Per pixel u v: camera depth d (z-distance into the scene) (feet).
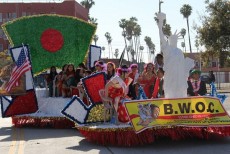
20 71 48.47
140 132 31.73
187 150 30.68
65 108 35.91
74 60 57.16
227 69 225.97
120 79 34.09
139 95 34.45
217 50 144.56
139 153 29.81
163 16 34.68
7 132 44.93
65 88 49.39
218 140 34.81
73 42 56.49
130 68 38.99
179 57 34.17
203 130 34.68
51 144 35.58
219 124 32.99
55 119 47.55
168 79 34.14
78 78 48.98
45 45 55.01
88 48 58.03
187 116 32.81
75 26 56.44
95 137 33.91
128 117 32.32
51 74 53.01
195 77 38.04
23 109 49.60
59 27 55.47
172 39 34.71
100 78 36.73
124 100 34.01
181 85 34.09
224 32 140.97
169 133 32.83
